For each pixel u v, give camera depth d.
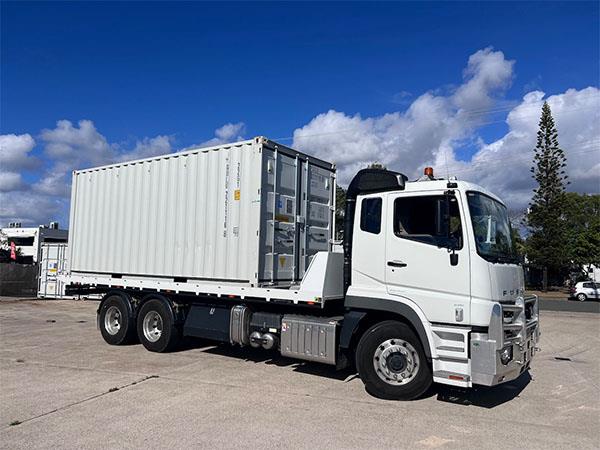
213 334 9.14
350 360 7.61
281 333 8.04
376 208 7.20
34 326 14.15
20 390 6.95
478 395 7.22
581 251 56.09
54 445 4.90
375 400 6.73
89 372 8.09
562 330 16.27
